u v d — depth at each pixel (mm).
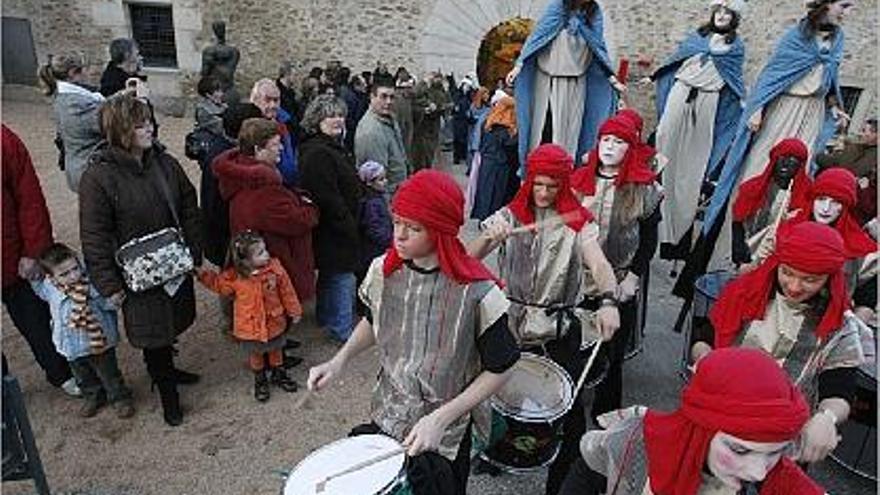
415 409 1897
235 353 3938
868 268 2836
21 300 3230
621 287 2797
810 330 1919
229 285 3383
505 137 5293
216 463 3084
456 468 1987
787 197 3188
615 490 1359
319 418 3422
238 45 11266
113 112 2863
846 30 10242
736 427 1122
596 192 2836
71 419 3312
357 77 8211
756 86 4219
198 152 4082
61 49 11195
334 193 3629
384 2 10914
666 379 3795
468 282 1785
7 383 2338
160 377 3215
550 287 2473
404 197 1727
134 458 3092
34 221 3061
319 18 11078
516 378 2291
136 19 11141
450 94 9844
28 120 9844
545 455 2178
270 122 3389
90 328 3137
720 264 4258
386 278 1885
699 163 4926
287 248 3494
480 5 10766
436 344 1830
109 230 2902
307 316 4371
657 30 10773
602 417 1527
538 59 4336
